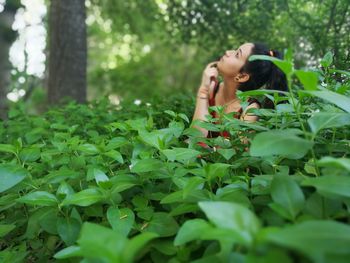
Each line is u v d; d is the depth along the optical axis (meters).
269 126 1.88
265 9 4.60
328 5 3.91
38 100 8.78
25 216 1.71
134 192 1.59
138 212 1.41
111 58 17.20
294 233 0.75
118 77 13.62
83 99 6.02
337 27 3.77
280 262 0.76
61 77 5.92
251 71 2.67
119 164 1.83
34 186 1.62
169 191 1.54
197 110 2.78
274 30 4.73
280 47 4.59
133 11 8.05
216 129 1.80
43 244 1.56
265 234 0.79
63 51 5.90
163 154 1.56
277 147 1.07
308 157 1.58
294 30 4.44
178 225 1.29
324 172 1.20
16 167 1.46
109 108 4.12
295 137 1.10
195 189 1.29
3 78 6.75
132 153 1.77
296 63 4.44
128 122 1.74
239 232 0.82
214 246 1.11
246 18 4.94
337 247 0.73
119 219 1.27
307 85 1.14
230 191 1.30
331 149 1.49
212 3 5.28
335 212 1.10
